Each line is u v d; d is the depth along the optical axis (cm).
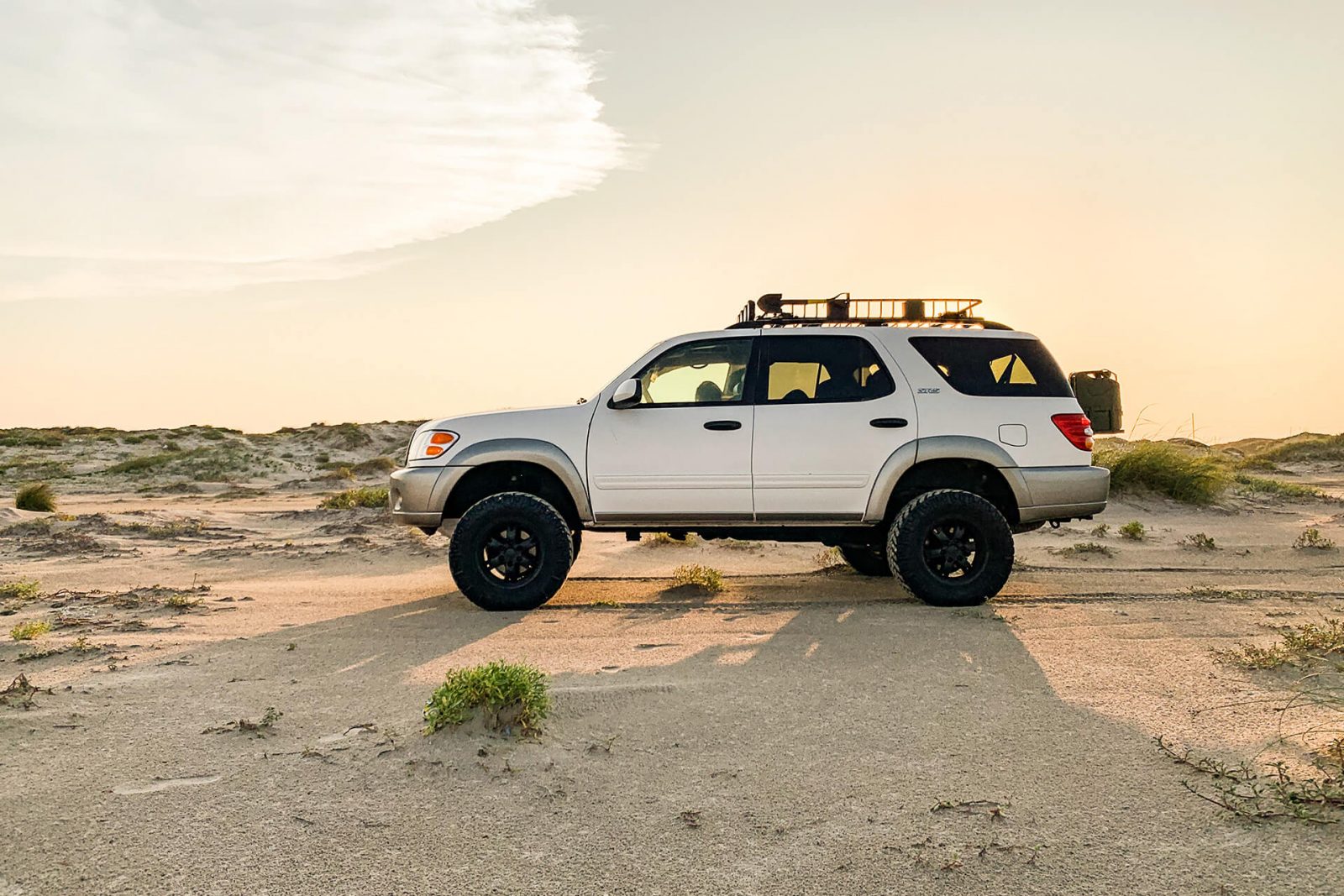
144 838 317
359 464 3212
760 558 1034
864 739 404
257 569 1001
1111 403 830
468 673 424
